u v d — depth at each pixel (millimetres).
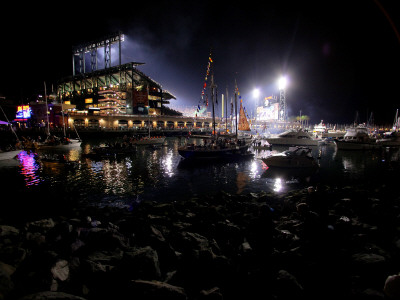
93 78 139375
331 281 5938
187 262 6855
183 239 8195
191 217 11391
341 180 22922
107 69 134000
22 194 18609
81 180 23516
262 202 14523
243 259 6902
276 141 58156
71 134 78562
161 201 16875
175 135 109500
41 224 8750
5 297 4777
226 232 9227
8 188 20609
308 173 26250
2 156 34969
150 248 6910
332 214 10281
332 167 30375
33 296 4527
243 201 14984
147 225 9242
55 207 15547
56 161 33344
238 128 54219
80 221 9773
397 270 6234
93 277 5891
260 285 5762
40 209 15133
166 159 37906
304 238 7938
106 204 16266
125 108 121750
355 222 9625
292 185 21000
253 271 6215
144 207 14039
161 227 9602
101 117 99938
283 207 12648
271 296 5465
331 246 7277
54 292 4750
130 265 6074
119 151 42844
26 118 80812
